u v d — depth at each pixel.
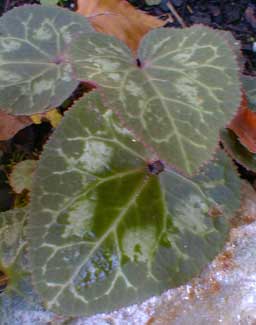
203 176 0.16
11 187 0.19
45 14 0.18
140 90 0.14
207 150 0.13
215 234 0.16
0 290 0.16
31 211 0.15
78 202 0.15
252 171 0.18
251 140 0.17
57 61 0.17
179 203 0.16
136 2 0.23
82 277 0.15
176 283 0.15
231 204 0.16
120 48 0.16
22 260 0.16
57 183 0.15
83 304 0.14
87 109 0.16
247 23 0.23
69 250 0.15
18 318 0.16
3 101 0.16
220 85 0.14
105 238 0.15
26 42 0.18
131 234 0.15
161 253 0.15
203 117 0.14
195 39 0.16
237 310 0.16
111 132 0.16
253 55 0.22
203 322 0.15
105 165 0.16
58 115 0.18
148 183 0.16
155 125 0.13
